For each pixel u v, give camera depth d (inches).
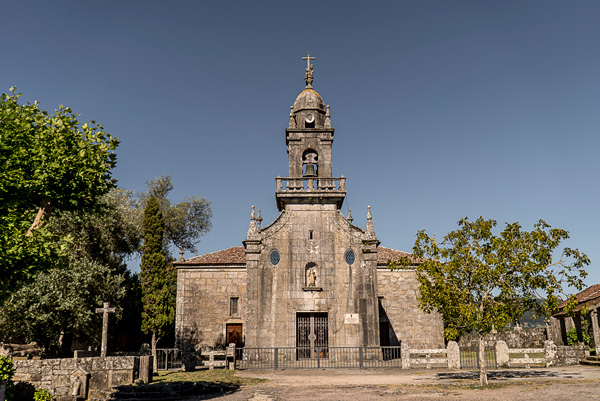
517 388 743.7
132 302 1553.9
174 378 984.3
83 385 863.1
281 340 1295.5
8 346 1006.4
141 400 814.5
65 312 1264.8
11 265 570.9
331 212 1386.6
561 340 1599.4
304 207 1391.5
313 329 1315.2
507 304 801.6
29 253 573.6
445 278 847.7
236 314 1632.6
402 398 693.3
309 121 1456.7
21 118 652.7
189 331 1608.0
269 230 1371.8
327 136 1450.5
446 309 823.7
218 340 1603.1
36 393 823.7
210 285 1651.1
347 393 759.1
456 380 879.7
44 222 675.4
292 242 1363.2
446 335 821.2
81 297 1291.8
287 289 1330.0
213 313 1626.5
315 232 1371.8
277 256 1353.3
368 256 1342.3
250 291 1326.3
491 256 805.2
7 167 609.9
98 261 1446.9
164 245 2167.8
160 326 1371.8
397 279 1656.0
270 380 960.3
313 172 1433.3
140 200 2167.8
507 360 1117.7
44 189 684.1
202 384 887.1
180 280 1653.5
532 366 1123.3
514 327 1670.8
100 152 729.0
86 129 736.3
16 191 605.0
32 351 1083.9
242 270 1662.2
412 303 1633.9
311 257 1352.1
